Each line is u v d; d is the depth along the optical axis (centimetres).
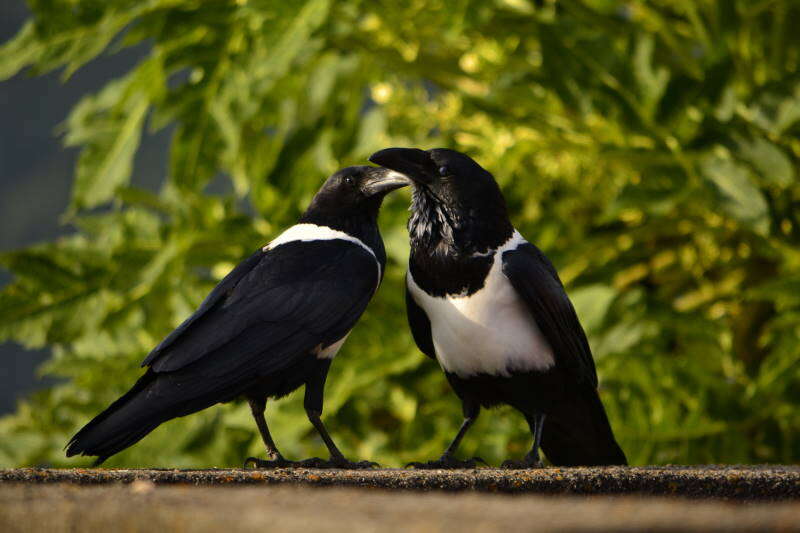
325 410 1163
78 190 1273
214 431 1227
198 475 499
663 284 1345
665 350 1255
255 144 1375
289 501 364
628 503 359
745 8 1136
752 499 516
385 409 1384
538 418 710
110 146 1279
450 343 696
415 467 702
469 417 724
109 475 494
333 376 1195
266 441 679
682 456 1170
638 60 1109
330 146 1281
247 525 310
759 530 314
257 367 652
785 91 1072
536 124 1206
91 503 350
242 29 1229
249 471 528
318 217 740
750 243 1248
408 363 1176
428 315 708
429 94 1482
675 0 1254
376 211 751
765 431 1176
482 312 680
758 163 1058
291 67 1261
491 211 689
